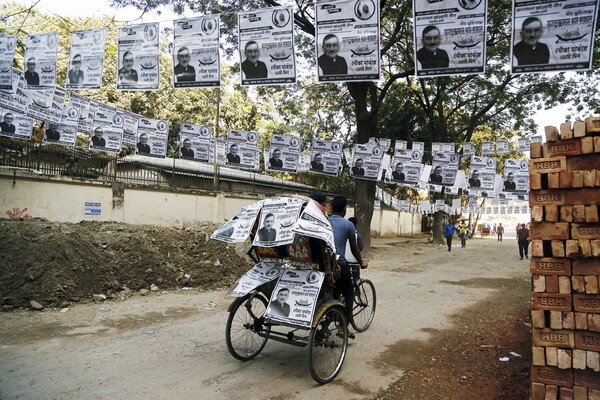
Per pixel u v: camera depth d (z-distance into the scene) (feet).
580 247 9.52
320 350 14.42
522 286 32.89
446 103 77.71
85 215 40.11
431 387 13.03
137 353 15.44
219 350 16.01
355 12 14.96
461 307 24.64
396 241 85.71
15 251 22.89
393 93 65.46
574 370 9.71
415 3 13.91
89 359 14.71
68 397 11.81
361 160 36.52
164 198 48.03
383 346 17.10
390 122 66.44
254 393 12.39
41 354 15.08
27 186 35.94
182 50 17.21
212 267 30.40
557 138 10.21
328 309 13.84
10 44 20.01
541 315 9.98
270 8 16.20
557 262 9.88
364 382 13.37
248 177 66.90
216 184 55.83
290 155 33.73
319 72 15.39
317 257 13.98
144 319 20.10
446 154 37.91
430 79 62.54
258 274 14.76
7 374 13.29
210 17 16.89
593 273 9.50
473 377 13.83
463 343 17.57
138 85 17.51
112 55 59.88
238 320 15.37
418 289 30.60
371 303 21.25
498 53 52.34
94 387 12.49
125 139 29.58
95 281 24.03
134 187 44.86
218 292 26.99
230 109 81.25
